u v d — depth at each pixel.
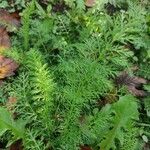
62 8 0.52
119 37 0.46
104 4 0.54
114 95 0.46
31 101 0.43
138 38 0.47
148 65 0.50
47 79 0.39
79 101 0.40
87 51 0.46
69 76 0.42
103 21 0.49
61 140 0.41
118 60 0.45
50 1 0.52
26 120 0.40
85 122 0.41
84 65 0.42
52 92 0.41
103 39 0.49
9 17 0.50
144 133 0.46
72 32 0.50
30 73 0.42
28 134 0.39
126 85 0.47
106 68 0.43
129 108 0.39
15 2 0.51
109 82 0.43
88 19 0.49
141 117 0.48
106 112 0.41
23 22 0.45
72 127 0.41
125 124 0.39
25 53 0.45
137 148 0.44
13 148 0.41
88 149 0.41
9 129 0.37
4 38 0.47
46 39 0.47
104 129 0.41
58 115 0.43
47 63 0.45
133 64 0.50
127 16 0.52
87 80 0.41
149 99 0.47
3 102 0.43
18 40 0.48
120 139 0.39
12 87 0.44
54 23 0.49
